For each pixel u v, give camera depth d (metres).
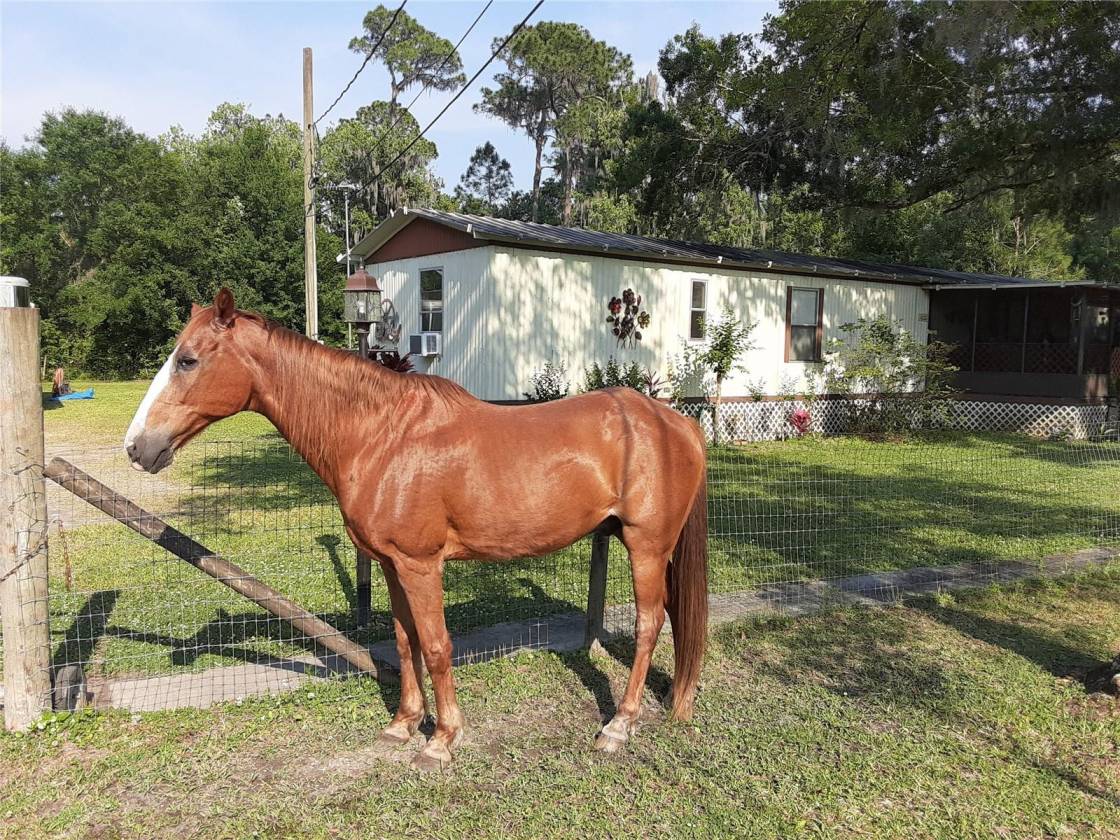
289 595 4.86
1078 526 6.93
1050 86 9.11
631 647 4.13
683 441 3.12
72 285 26.31
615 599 4.93
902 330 15.48
